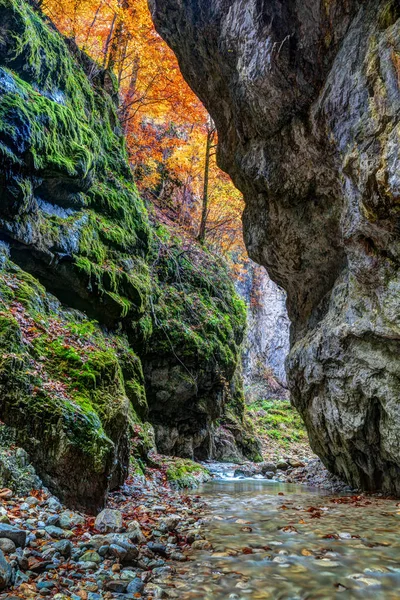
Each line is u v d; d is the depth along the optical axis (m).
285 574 3.62
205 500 7.30
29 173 8.45
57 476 5.02
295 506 6.69
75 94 11.40
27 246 8.41
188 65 9.48
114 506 6.01
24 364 5.63
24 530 3.65
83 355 6.89
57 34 11.56
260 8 6.70
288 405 26.48
